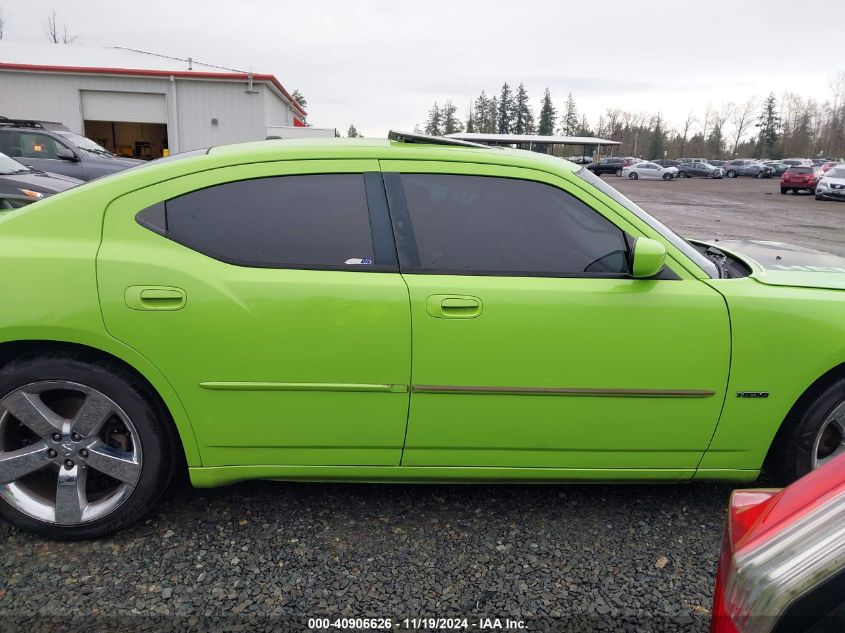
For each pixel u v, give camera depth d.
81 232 2.36
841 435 2.68
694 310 2.43
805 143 92.69
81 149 11.96
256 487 2.91
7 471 2.40
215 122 20.69
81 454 2.42
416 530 2.60
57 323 2.26
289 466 2.52
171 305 2.30
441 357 2.38
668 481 2.66
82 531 2.45
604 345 2.41
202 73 20.17
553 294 2.40
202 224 2.40
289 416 2.42
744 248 3.50
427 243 2.46
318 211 2.45
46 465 2.44
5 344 2.36
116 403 2.37
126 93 20.22
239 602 2.17
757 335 2.45
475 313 2.37
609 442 2.53
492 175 2.53
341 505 2.78
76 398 2.49
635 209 2.73
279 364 2.35
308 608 2.15
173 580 2.27
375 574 2.33
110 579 2.27
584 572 2.38
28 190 7.69
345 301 2.34
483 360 2.39
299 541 2.51
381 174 2.50
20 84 19.77
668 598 2.26
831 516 1.13
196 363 2.33
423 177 2.52
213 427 2.42
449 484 2.91
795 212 20.72
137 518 2.49
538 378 2.42
